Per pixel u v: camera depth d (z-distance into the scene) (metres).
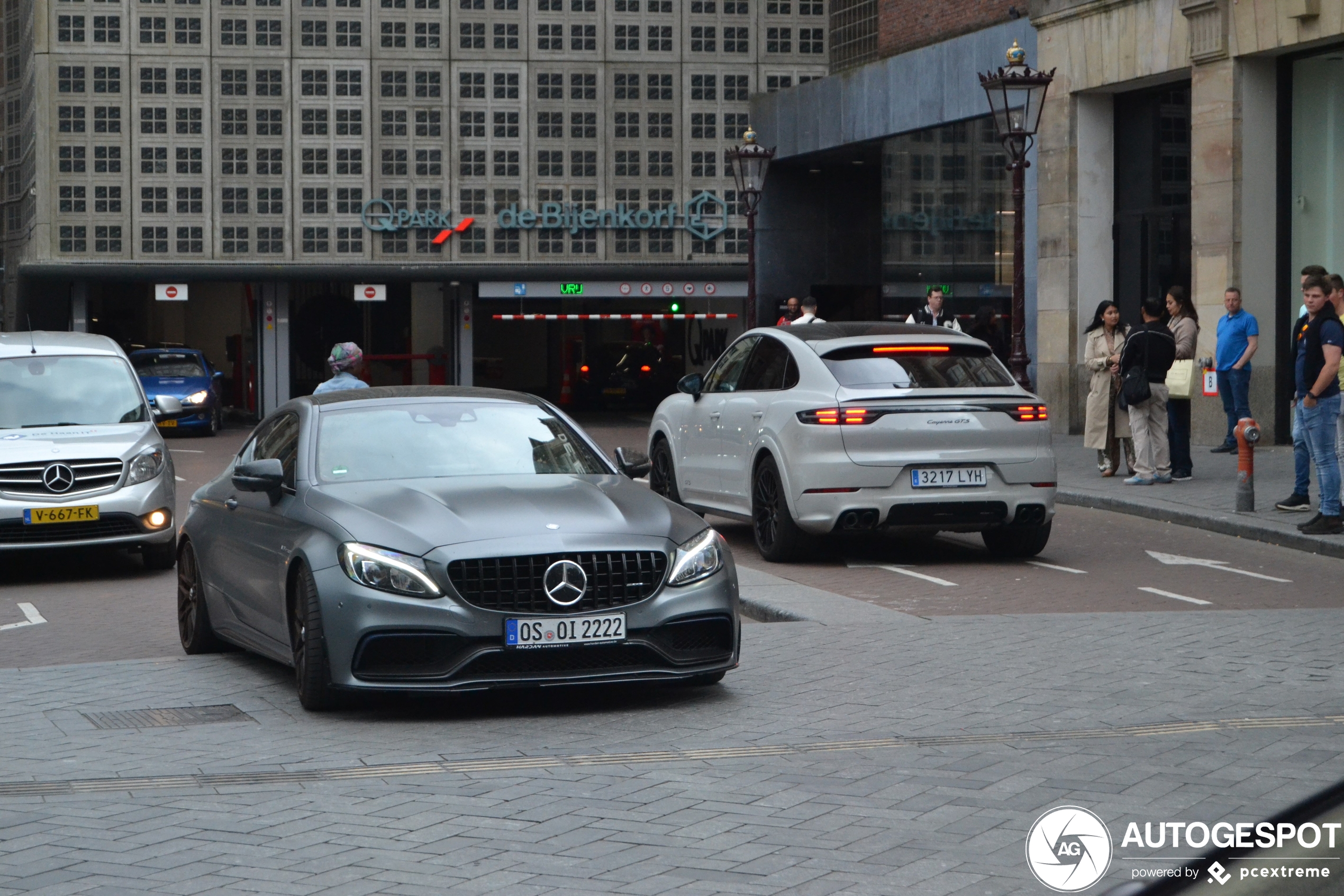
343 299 36.69
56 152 34.19
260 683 8.20
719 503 13.79
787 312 30.92
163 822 5.51
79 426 13.41
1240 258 20.61
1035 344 24.92
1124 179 23.78
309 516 7.62
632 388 37.16
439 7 34.91
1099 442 17.91
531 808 5.66
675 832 5.32
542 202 35.38
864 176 34.66
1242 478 14.41
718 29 35.56
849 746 6.60
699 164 35.62
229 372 38.62
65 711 7.51
